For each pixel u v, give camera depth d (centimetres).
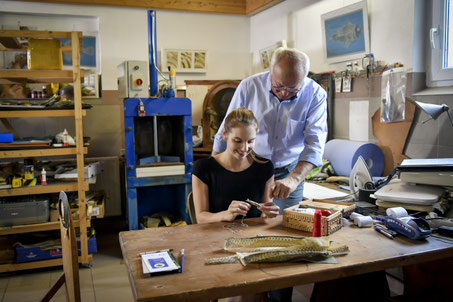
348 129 378
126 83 336
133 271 129
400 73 315
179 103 344
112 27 489
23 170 328
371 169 337
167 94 348
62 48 338
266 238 150
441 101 287
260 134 244
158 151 388
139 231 170
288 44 468
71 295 168
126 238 162
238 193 192
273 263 134
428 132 297
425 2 303
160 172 346
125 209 468
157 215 379
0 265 315
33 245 324
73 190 321
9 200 321
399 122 321
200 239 160
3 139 307
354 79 365
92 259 359
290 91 205
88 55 368
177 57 518
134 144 349
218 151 233
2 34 291
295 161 253
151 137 378
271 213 174
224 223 180
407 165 206
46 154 312
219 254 143
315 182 354
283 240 148
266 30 514
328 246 141
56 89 409
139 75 337
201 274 126
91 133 470
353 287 196
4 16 343
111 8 487
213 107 474
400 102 317
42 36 298
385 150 338
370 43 347
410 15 305
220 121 479
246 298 172
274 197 193
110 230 449
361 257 139
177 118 370
